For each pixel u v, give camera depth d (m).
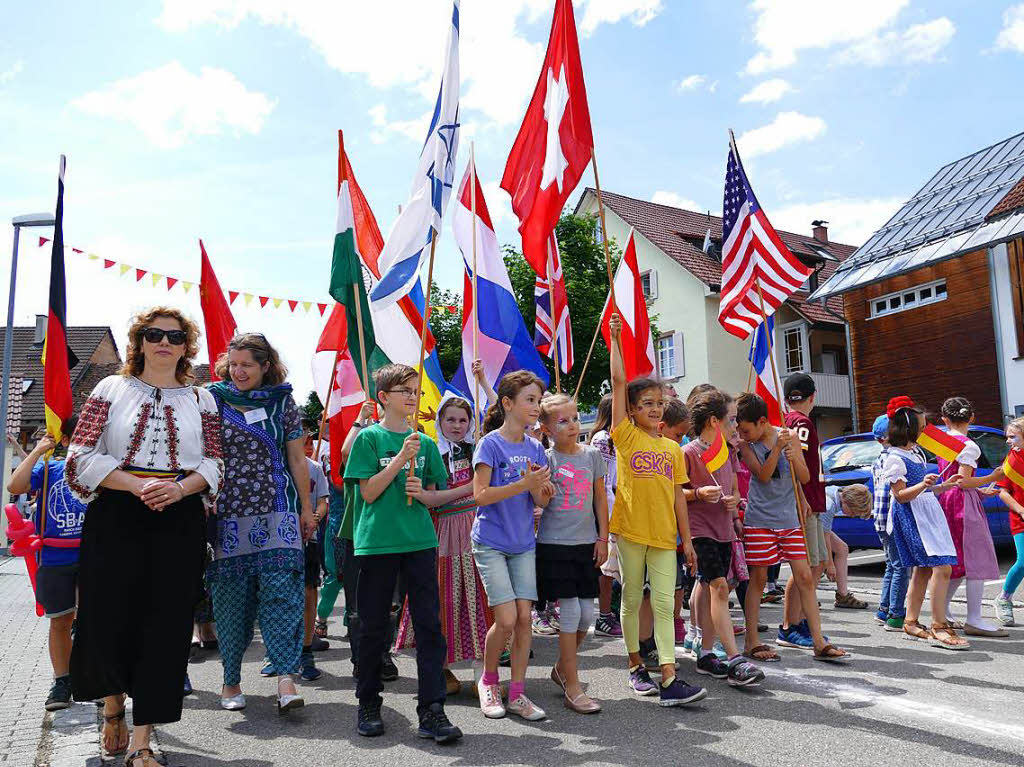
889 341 20.30
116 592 2.99
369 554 3.60
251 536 3.90
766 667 4.57
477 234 6.67
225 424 3.97
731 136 6.70
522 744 3.32
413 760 3.16
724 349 25.03
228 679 4.05
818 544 5.31
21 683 4.85
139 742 3.03
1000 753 3.04
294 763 3.16
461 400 4.61
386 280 4.69
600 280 19.95
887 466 5.59
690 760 3.03
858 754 3.05
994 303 17.72
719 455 4.50
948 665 4.57
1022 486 5.80
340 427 5.82
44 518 4.14
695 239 28.22
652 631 4.84
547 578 3.90
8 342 15.37
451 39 4.90
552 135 5.71
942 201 20.94
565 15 5.68
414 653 5.46
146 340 3.19
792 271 6.43
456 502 4.39
